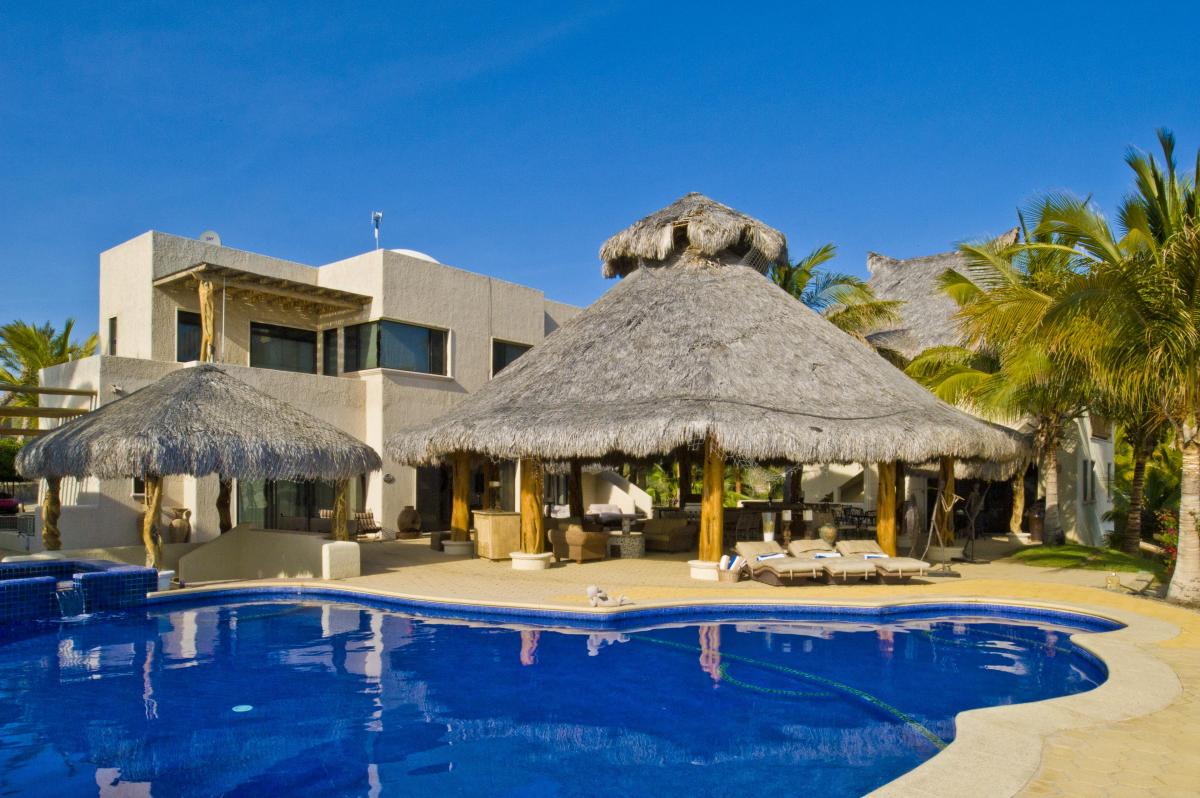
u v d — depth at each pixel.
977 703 8.57
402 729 7.74
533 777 6.59
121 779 6.49
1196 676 8.50
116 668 9.82
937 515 19.75
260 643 11.10
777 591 14.28
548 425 16.23
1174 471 34.38
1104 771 5.79
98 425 14.95
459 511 20.09
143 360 19.44
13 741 7.34
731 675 9.62
